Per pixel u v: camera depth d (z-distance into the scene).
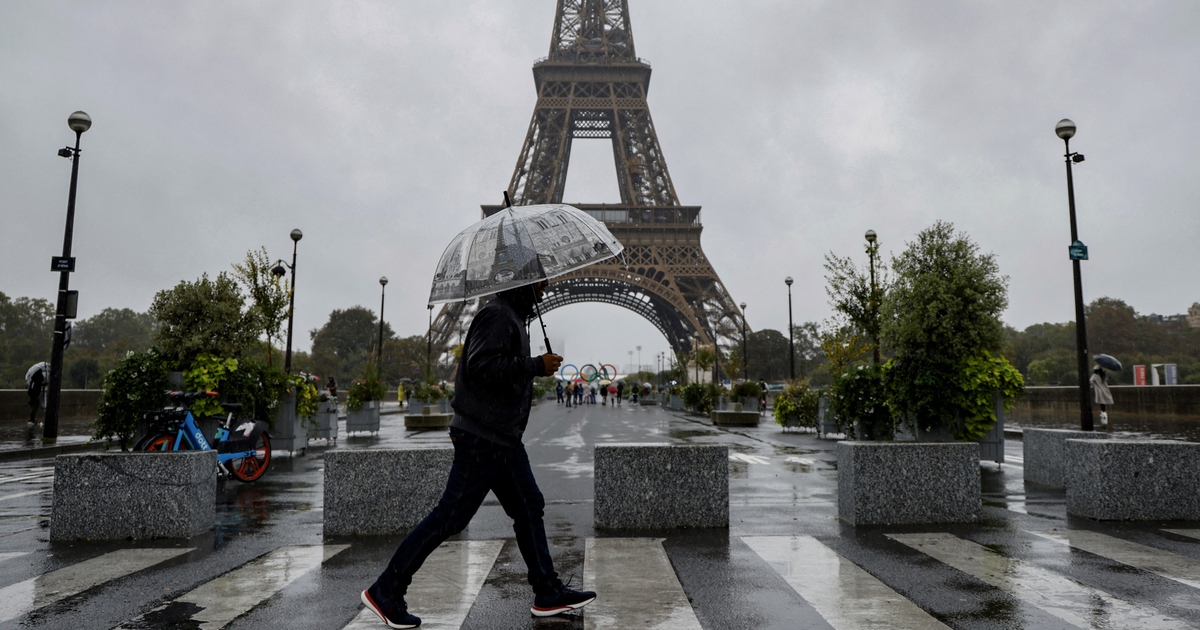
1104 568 5.15
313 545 6.23
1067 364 79.62
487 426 3.96
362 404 21.80
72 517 6.52
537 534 4.11
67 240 18.91
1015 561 5.38
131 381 12.69
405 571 3.88
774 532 6.61
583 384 61.56
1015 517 7.32
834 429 20.08
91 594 4.68
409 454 6.83
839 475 7.41
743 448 16.59
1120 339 83.31
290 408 14.94
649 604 4.32
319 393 17.81
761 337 110.94
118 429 12.67
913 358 12.49
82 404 32.44
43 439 18.30
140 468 6.60
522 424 4.06
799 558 5.54
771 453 15.27
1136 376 41.03
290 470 12.45
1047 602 4.30
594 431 23.33
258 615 4.19
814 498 8.84
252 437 10.71
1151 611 4.12
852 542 6.12
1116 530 6.58
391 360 100.50
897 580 4.86
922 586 4.70
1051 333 99.00
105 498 6.56
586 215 4.93
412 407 30.48
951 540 6.16
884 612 4.13
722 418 27.62
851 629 3.83
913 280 12.82
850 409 14.43
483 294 4.15
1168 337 90.56
